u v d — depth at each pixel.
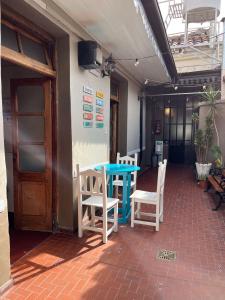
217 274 2.64
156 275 2.60
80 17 3.29
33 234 3.57
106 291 2.35
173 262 2.85
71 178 3.53
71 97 3.46
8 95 3.69
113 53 4.84
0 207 2.19
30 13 2.74
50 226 3.64
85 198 3.88
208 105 6.93
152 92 9.48
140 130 8.38
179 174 8.41
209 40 10.73
